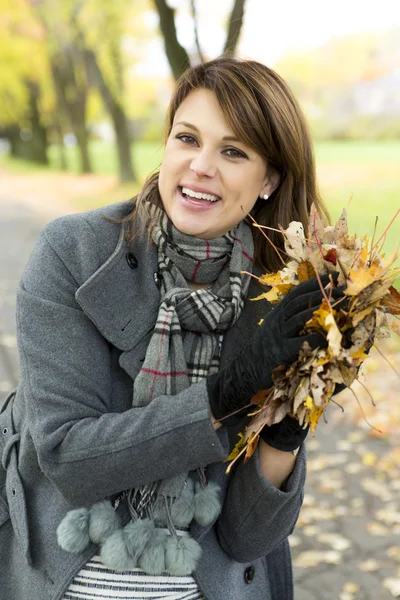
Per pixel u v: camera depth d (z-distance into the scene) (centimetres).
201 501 122
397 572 288
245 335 136
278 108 129
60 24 1786
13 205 1733
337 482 359
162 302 127
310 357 103
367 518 327
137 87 3003
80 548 119
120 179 1984
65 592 123
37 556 126
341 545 305
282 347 104
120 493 125
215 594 128
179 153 130
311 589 277
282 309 107
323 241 114
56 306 122
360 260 105
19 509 128
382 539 311
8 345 541
